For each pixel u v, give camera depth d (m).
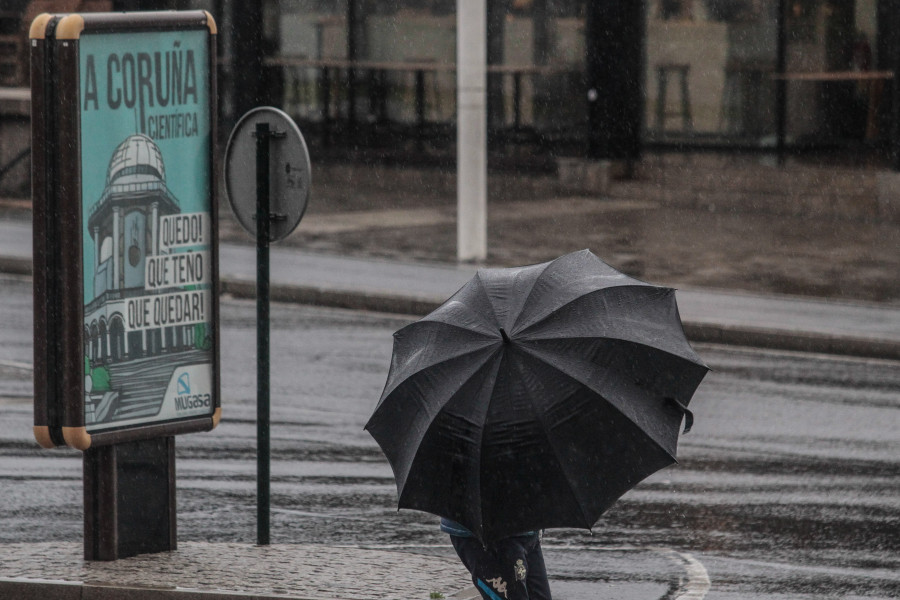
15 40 60.72
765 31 53.97
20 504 20.38
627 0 55.91
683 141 55.62
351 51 61.78
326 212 52.72
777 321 34.34
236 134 17.38
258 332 17.22
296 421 25.58
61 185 15.52
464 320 12.43
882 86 51.91
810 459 23.20
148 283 16.42
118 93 16.06
